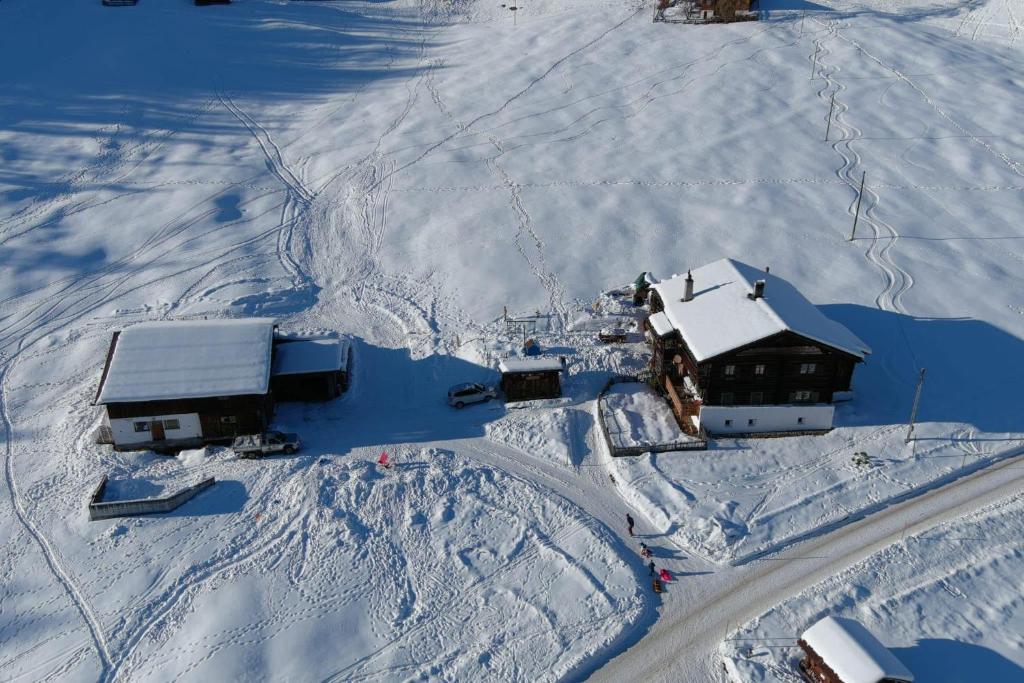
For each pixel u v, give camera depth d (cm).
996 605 3086
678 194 6150
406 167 6762
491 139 7112
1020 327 4716
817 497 3591
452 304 5131
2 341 5012
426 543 3428
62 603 3216
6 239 5966
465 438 4081
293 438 4031
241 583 3253
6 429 4281
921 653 2898
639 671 2881
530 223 5875
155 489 3738
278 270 5584
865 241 5562
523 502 3628
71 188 6625
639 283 4947
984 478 3694
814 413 3969
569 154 6788
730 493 3622
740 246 5519
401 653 2986
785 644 2944
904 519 3478
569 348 4662
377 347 4856
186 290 5378
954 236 5609
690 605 3128
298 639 3030
